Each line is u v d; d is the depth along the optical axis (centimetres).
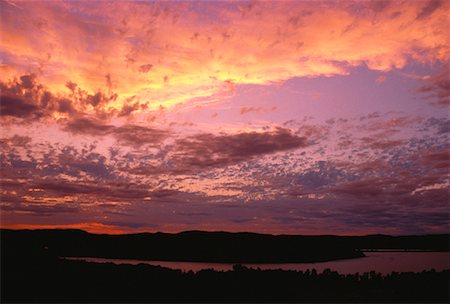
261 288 1287
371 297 1184
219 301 1129
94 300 1101
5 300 1066
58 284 1266
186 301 1123
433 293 1232
